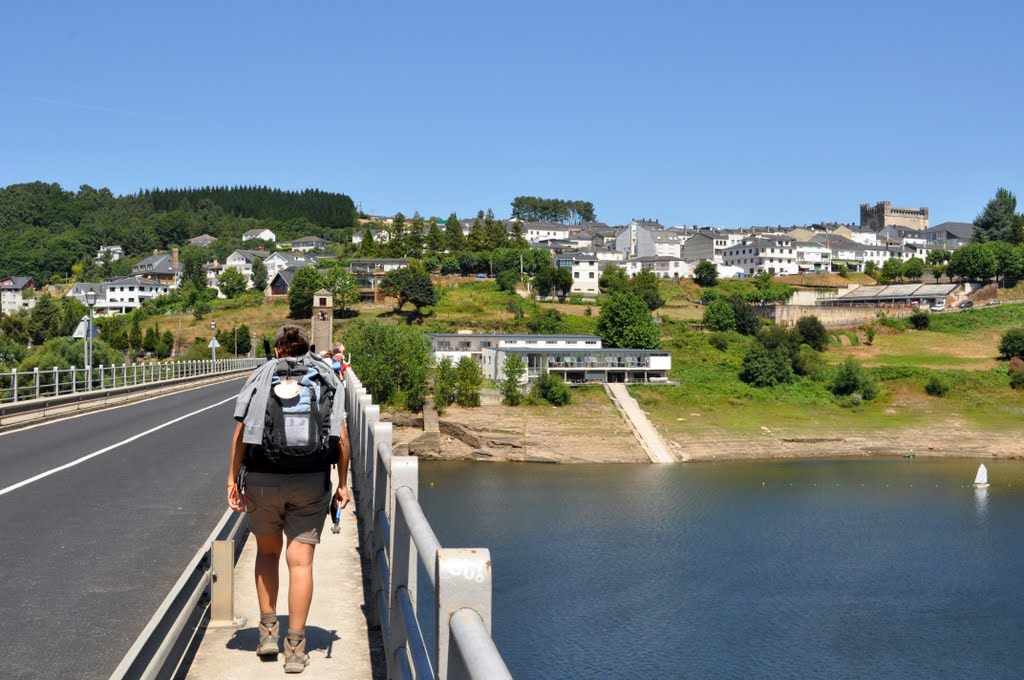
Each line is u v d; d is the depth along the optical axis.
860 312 130.75
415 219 188.50
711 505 53.66
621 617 33.31
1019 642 31.42
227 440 20.95
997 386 95.50
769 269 183.00
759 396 90.94
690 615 33.72
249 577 7.62
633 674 28.38
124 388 37.22
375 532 6.49
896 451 77.81
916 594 36.75
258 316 136.88
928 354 112.38
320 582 7.36
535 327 118.62
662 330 117.88
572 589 36.47
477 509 52.09
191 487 13.55
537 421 80.56
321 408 5.05
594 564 40.06
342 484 5.58
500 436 75.94
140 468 15.78
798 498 56.12
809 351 109.00
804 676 28.16
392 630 4.96
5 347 60.81
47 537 9.61
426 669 3.52
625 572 38.91
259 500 5.07
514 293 139.88
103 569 8.14
